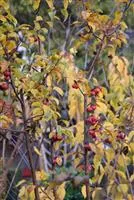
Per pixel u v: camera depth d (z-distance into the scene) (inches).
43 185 152.6
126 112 159.6
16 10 348.2
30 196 151.0
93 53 176.2
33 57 148.9
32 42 155.0
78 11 179.2
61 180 134.6
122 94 161.6
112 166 167.2
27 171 177.8
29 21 361.7
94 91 155.5
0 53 144.4
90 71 163.6
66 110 181.8
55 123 152.4
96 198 162.1
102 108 156.9
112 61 165.9
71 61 163.8
